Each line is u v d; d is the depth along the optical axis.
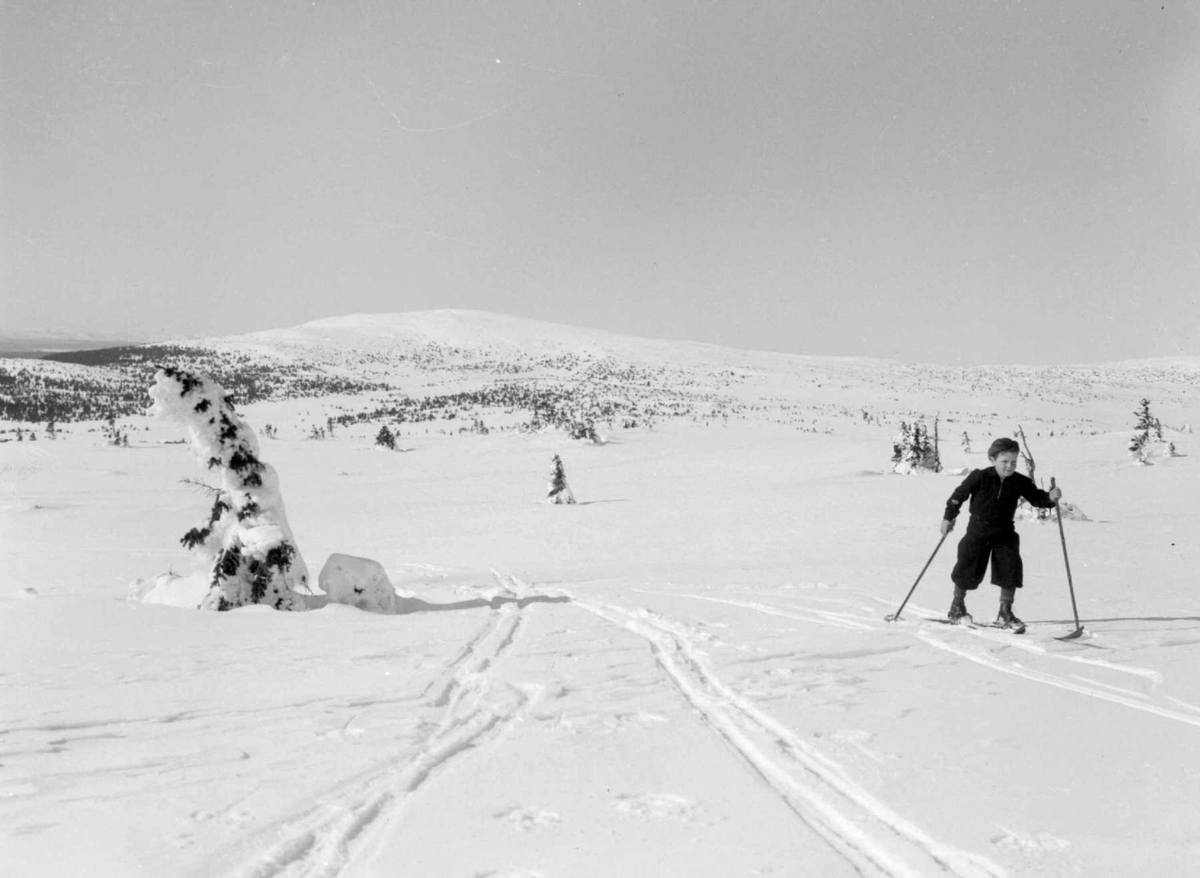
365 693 4.89
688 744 3.67
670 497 48.88
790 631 6.94
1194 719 4.02
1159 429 66.81
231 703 4.66
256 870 2.38
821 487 47.91
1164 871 2.31
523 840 2.58
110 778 3.29
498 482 70.75
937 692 4.61
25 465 92.62
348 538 33.09
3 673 5.59
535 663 5.77
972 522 7.02
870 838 2.58
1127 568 12.15
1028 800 2.89
